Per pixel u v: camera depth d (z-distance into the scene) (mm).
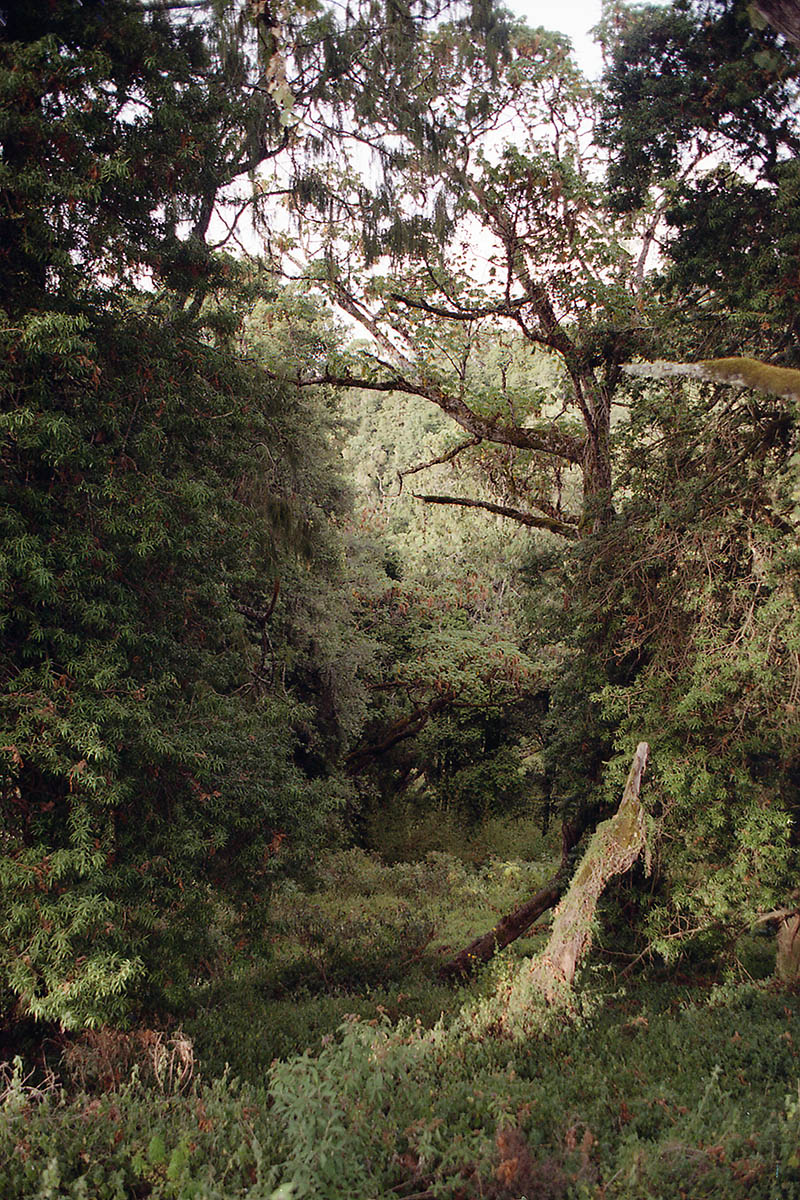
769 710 10141
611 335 13547
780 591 9883
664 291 12570
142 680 8891
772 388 7297
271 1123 5379
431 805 26922
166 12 9203
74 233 8336
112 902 7273
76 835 7270
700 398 11984
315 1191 4410
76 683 7805
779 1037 7047
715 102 11695
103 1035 7121
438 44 12172
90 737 7285
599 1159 5027
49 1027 8133
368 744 25484
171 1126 5375
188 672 10078
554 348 14891
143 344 9078
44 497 7859
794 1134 4926
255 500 14945
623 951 11875
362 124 12047
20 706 7332
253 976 12195
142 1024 8062
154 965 8148
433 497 16672
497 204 13648
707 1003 8891
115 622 8445
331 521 19406
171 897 8148
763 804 10484
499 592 27734
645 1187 4434
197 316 10391
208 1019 9422
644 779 11047
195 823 8781
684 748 10773
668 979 11094
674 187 11898
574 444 15258
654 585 11625
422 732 26125
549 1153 5078
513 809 26875
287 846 10102
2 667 7832
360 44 11422
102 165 8023
